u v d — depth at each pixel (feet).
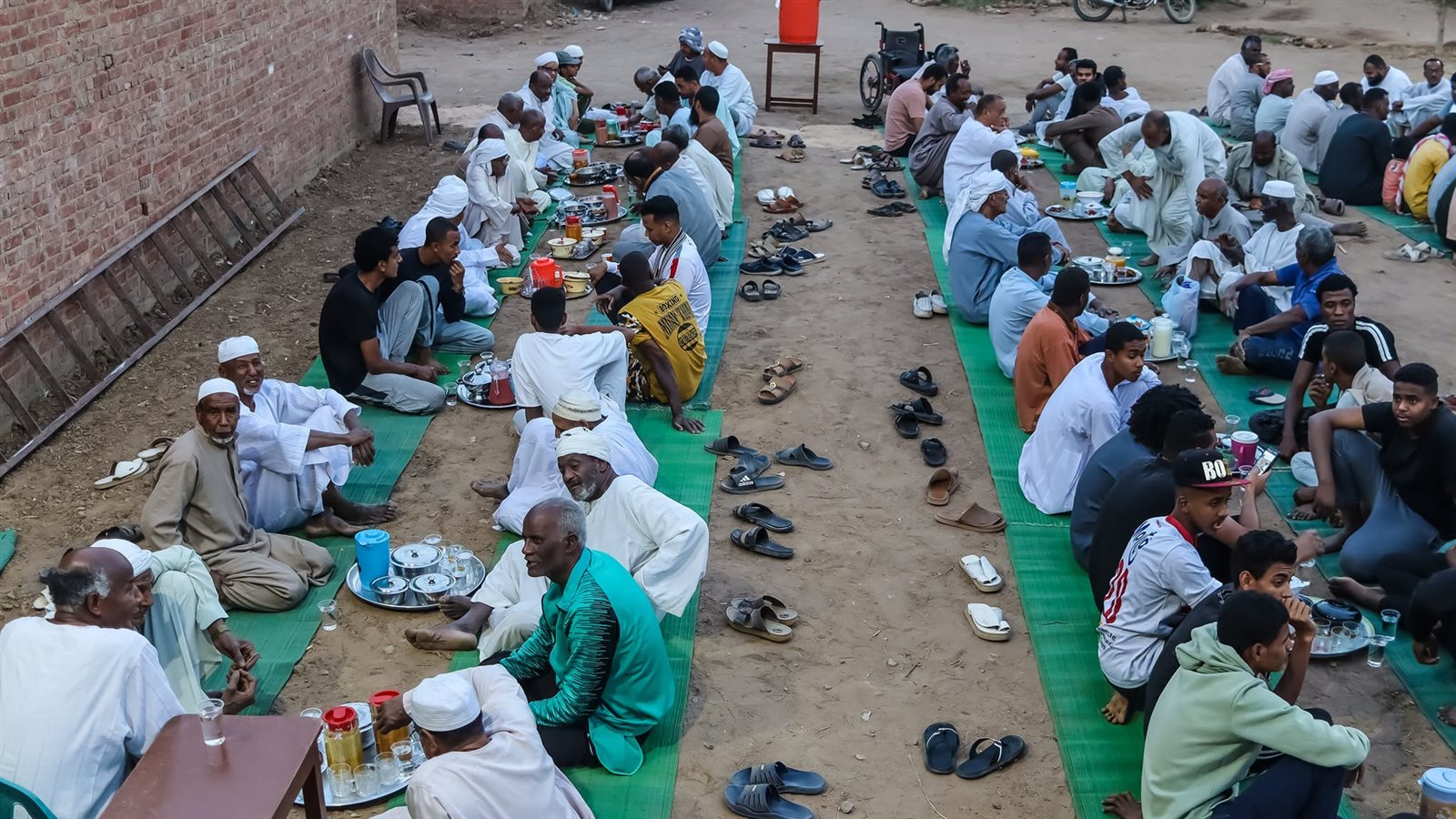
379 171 44.60
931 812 16.44
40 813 12.67
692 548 18.35
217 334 30.91
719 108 44.98
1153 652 17.30
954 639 20.18
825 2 81.35
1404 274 35.65
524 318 32.40
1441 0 66.18
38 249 26.96
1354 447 21.01
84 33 28.32
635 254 26.81
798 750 17.60
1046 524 23.25
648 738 17.65
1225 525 17.30
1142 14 78.38
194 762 13.10
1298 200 37.42
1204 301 32.53
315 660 19.13
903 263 36.81
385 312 27.89
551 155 43.45
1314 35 71.92
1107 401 22.61
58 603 14.40
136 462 24.71
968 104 50.49
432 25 68.49
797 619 20.58
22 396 26.23
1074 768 17.07
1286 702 14.55
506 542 22.41
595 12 74.69
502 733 13.50
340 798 16.06
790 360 29.35
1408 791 16.76
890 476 25.14
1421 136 43.52
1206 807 14.47
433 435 26.37
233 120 36.47
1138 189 34.78
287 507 21.68
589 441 18.33
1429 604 18.38
